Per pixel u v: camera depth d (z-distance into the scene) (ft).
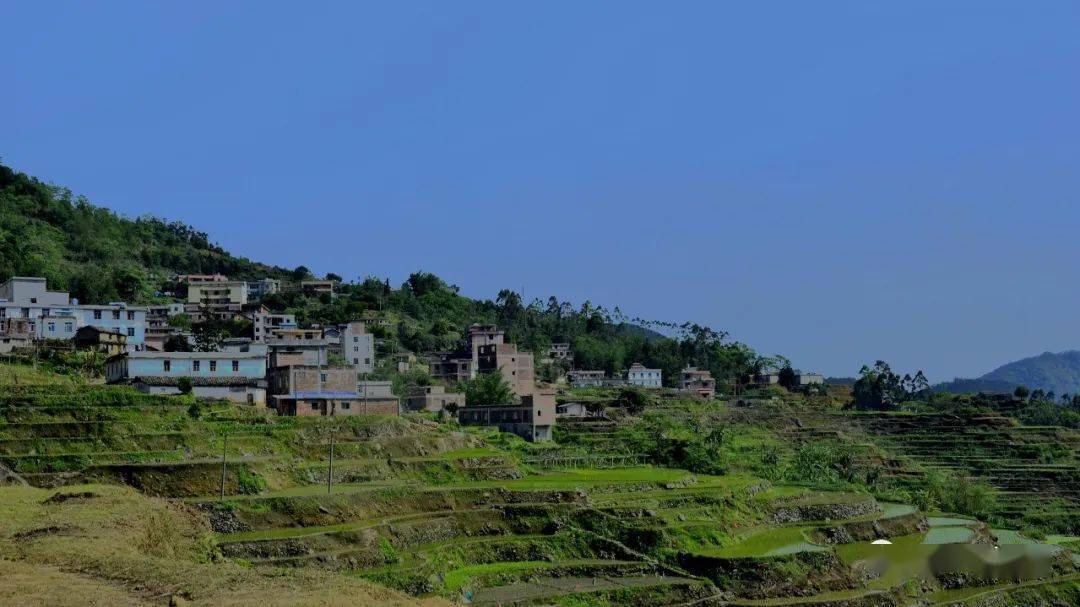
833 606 377.09
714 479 531.50
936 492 599.16
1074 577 450.71
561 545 387.75
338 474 417.69
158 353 504.02
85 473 368.68
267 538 334.03
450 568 354.54
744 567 387.14
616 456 568.00
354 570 326.24
